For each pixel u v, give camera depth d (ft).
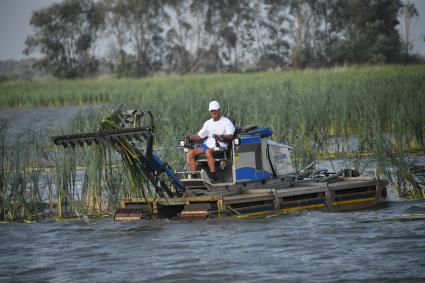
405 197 188.55
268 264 126.31
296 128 265.95
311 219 163.22
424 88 317.83
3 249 148.77
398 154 228.43
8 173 192.75
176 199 168.86
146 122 264.72
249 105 286.05
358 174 195.31
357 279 116.16
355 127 280.31
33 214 191.11
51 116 527.81
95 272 127.24
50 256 140.77
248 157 176.45
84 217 182.09
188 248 139.95
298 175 196.03
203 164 177.88
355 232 147.43
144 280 120.67
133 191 187.21
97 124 244.01
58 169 189.26
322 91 334.24
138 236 153.79
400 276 116.67
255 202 167.12
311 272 120.57
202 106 287.89
